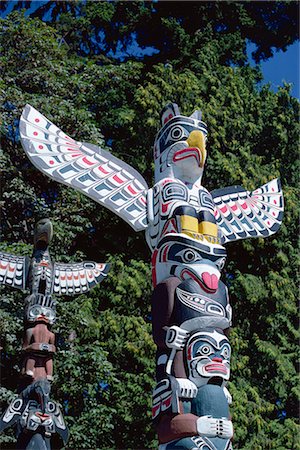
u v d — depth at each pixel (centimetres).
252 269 2312
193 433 981
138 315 2122
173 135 1243
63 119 2125
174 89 2336
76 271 1481
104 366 1873
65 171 1189
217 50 2670
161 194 1188
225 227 1333
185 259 1103
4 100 2081
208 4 2769
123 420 2009
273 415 2217
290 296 2209
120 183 1223
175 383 1010
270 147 2455
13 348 1881
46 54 2261
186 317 1048
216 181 2269
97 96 2509
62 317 1895
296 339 2236
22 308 1864
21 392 1275
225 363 1033
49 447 1241
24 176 2233
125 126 2442
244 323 2225
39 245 1429
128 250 2308
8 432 1850
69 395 1916
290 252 2284
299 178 2436
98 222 2388
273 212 1399
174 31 2688
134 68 2544
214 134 2284
